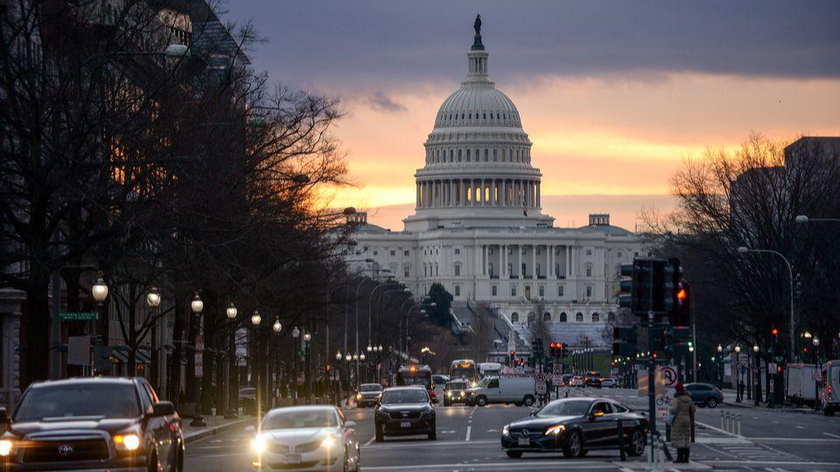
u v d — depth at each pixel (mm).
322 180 84312
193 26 77000
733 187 140250
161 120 62750
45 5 62594
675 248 162875
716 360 196125
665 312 48500
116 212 67062
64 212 58000
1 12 56594
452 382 166875
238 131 71438
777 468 53219
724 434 80062
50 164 56656
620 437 57250
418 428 74625
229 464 58594
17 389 91375
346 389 197250
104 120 57688
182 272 74438
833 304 134125
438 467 54938
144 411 37406
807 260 138125
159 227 61812
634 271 48406
